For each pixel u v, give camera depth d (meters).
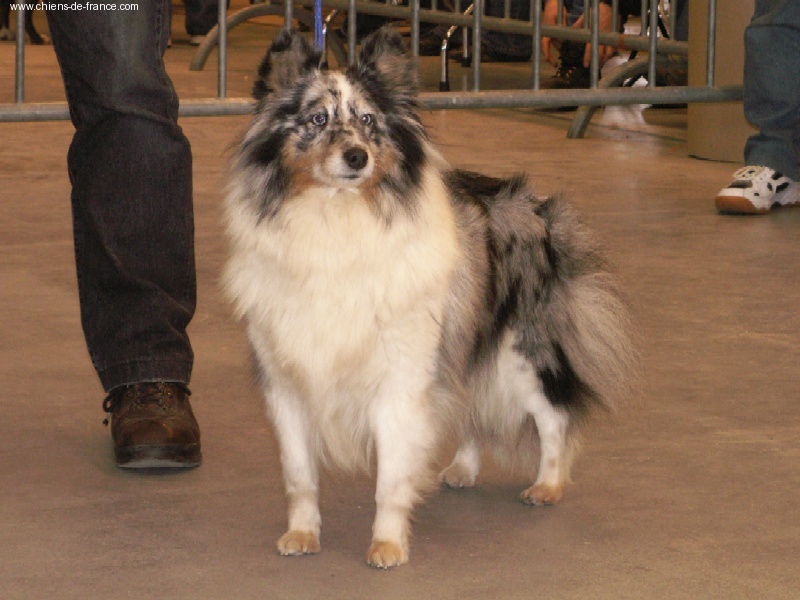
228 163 4.20
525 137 12.56
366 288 3.88
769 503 4.32
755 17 9.29
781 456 4.75
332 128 3.95
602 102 10.01
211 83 15.01
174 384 4.86
